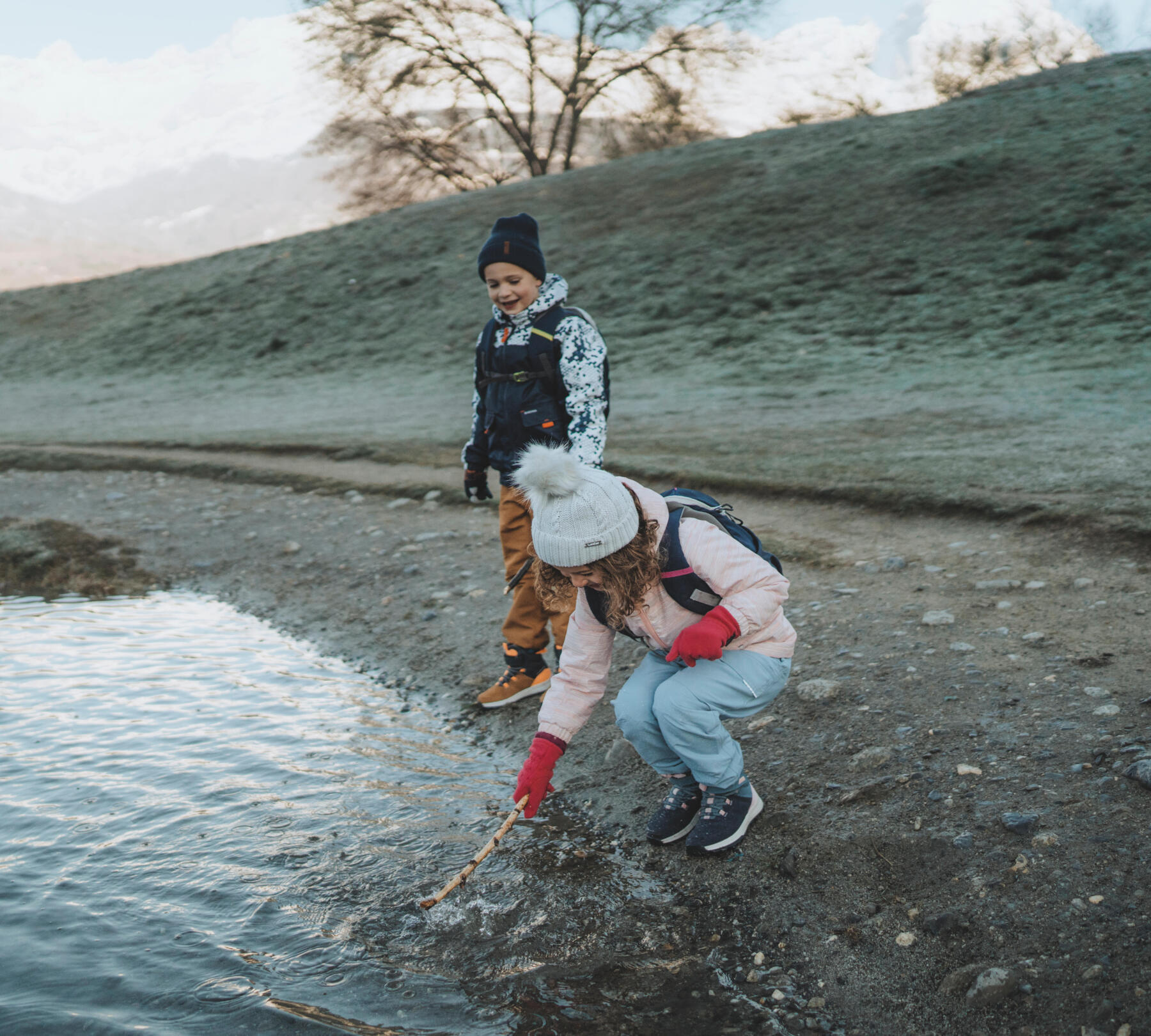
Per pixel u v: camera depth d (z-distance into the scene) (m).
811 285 18.09
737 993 2.37
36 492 10.11
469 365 18.61
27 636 5.61
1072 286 15.24
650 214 23.69
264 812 3.35
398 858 3.02
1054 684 3.43
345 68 37.94
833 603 4.65
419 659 4.85
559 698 2.74
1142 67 24.17
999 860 2.57
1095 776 2.82
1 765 3.79
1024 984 2.19
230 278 28.30
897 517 6.04
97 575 6.99
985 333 14.44
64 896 2.85
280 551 7.11
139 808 3.39
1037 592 4.38
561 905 2.75
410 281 24.30
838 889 2.63
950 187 19.62
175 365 23.20
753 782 3.20
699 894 2.73
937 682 3.62
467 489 4.18
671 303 19.08
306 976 2.48
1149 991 2.10
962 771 2.98
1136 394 9.69
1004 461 6.90
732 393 13.24
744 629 2.49
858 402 11.38
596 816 3.21
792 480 7.06
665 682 2.72
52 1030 2.28
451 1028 2.29
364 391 17.52
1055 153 19.58
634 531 2.37
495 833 3.11
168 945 2.61
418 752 3.82
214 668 4.91
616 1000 2.37
